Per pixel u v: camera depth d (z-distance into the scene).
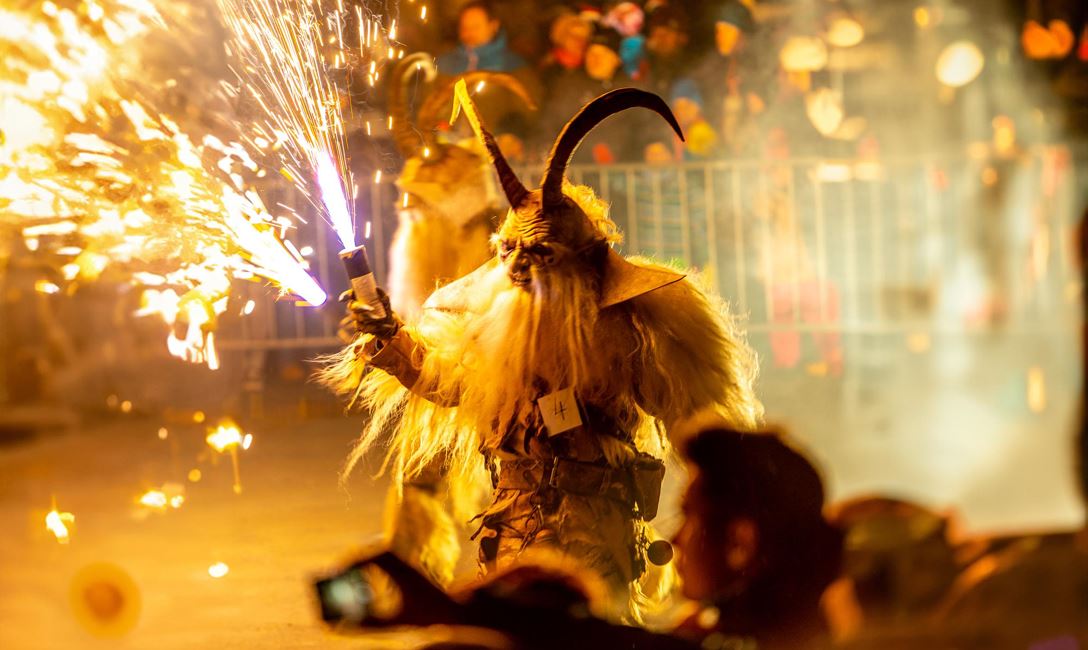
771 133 11.93
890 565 2.19
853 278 11.18
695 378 3.81
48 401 10.09
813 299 11.15
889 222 11.21
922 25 12.73
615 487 3.80
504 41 11.16
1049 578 2.04
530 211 3.84
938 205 11.15
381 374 4.25
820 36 12.24
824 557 2.29
